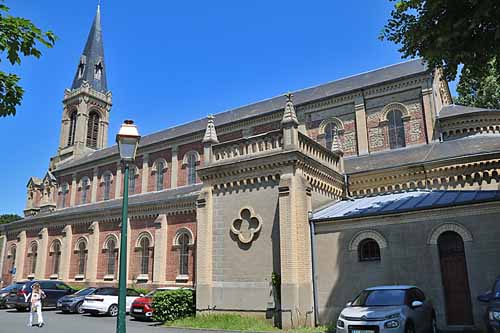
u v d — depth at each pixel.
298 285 17.05
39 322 20.22
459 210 15.59
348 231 17.59
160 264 31.34
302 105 31.02
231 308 18.64
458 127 24.84
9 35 8.34
